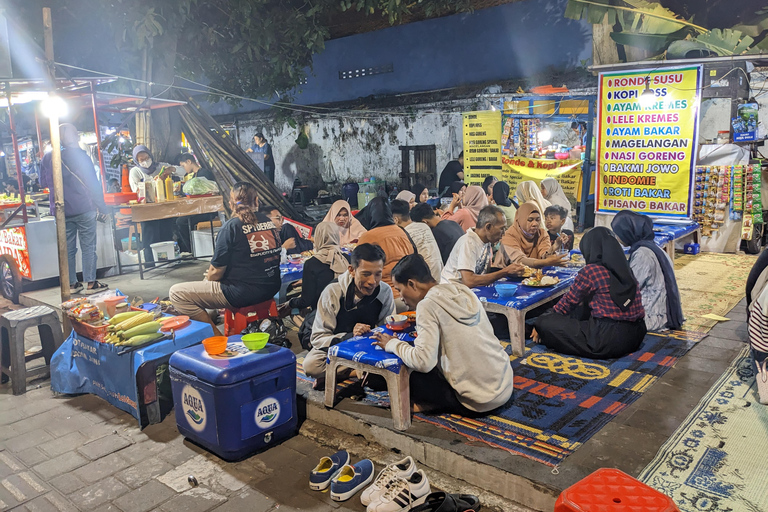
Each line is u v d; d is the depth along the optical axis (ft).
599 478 7.63
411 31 44.73
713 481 9.91
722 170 26.71
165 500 11.09
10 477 12.14
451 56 43.24
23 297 23.71
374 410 13.14
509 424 12.09
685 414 12.27
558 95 32.48
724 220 27.20
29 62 18.25
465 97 42.09
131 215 25.17
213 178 30.22
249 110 57.16
